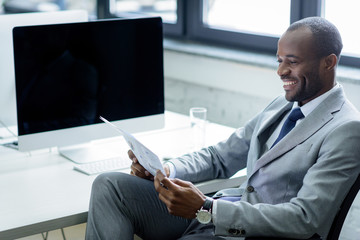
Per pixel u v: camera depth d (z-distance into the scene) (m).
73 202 2.10
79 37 2.44
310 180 1.91
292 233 1.89
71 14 2.80
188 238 2.06
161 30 2.62
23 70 2.35
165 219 2.23
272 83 3.41
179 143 2.72
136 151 2.08
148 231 2.21
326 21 2.05
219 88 3.80
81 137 2.51
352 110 2.03
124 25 2.52
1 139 2.77
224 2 4.01
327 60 2.03
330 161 1.89
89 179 2.31
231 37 3.95
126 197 2.14
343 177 1.88
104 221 2.04
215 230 1.94
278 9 3.64
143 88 2.62
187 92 4.08
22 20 2.65
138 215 2.17
